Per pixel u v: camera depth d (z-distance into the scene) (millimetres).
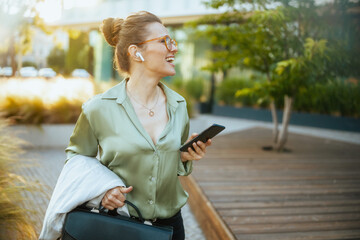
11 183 1885
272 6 4812
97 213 1117
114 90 1188
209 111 12352
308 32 4680
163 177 1186
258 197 3166
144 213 1189
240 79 11367
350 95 8750
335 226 2527
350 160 4930
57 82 6738
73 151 1245
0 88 6062
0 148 2080
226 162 4559
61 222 1124
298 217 2691
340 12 4609
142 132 1151
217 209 2803
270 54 5332
